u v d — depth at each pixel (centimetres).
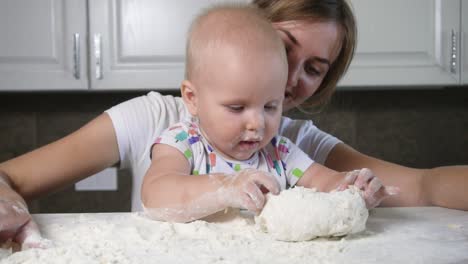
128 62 183
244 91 79
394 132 227
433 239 65
